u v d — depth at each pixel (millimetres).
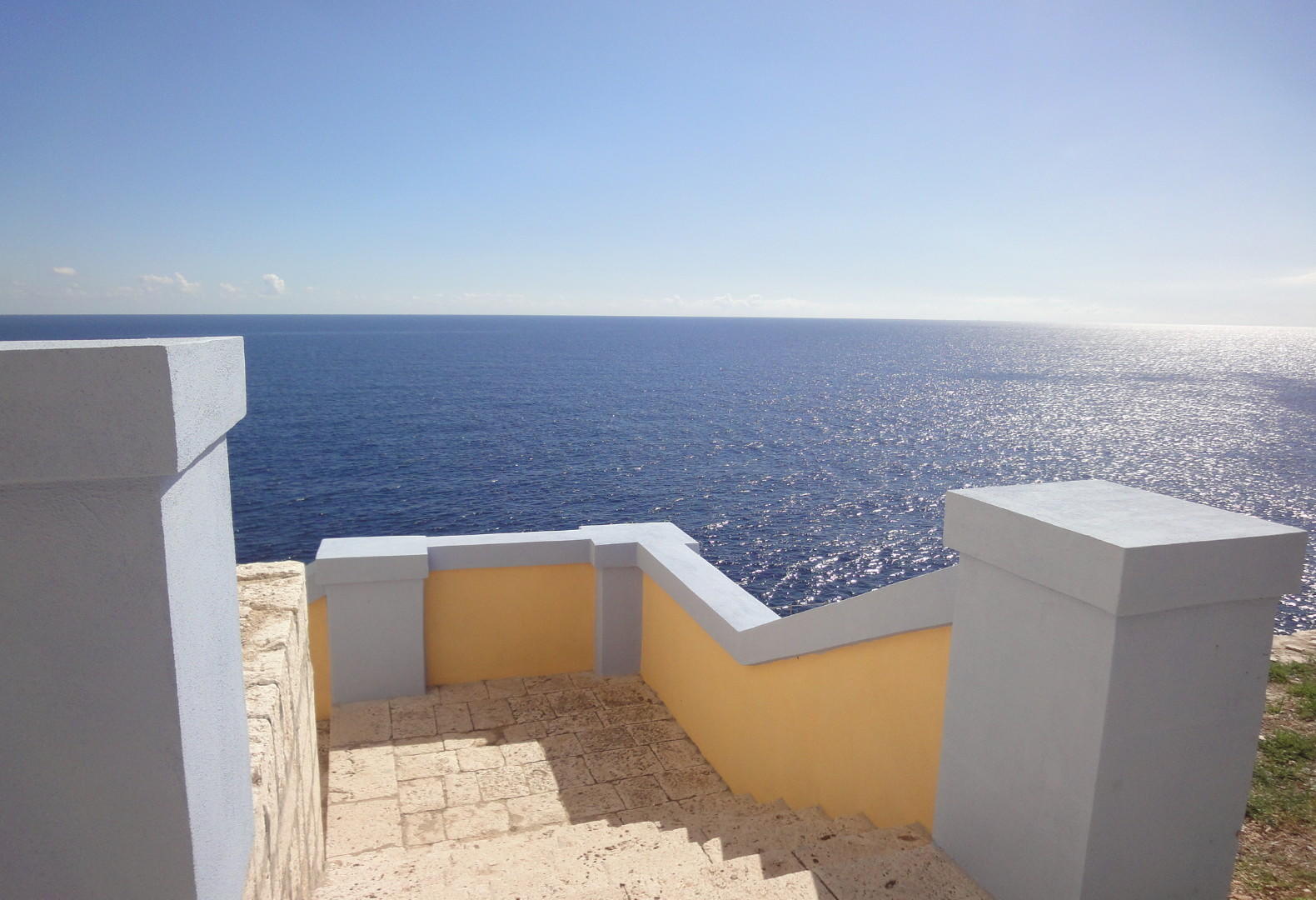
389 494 44688
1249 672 1923
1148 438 67062
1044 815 1989
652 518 41312
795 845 3012
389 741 4969
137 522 1166
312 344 197375
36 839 1193
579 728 5191
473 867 3371
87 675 1179
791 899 2238
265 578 3104
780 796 3939
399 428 67812
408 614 5457
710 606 4578
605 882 3059
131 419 1105
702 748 4922
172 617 1207
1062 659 1905
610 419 75250
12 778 1171
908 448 62062
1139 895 1938
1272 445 63219
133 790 1222
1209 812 1967
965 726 2301
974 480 50875
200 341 1339
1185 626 1817
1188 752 1899
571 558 5809
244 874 1647
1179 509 2059
